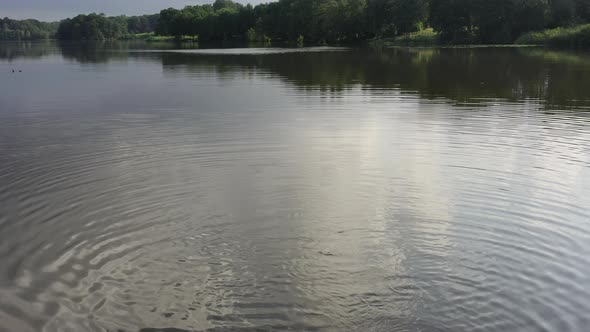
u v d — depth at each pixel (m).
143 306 4.82
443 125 12.68
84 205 7.28
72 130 12.40
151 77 26.17
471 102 16.70
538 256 5.73
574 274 5.34
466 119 13.52
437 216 6.88
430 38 70.38
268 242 6.10
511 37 63.59
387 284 5.17
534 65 30.97
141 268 5.50
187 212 7.02
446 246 6.00
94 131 12.24
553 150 10.12
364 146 10.53
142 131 12.18
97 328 4.52
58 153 10.18
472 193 7.75
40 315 4.70
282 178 8.45
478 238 6.21
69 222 6.69
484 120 13.34
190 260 5.67
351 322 4.58
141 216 6.88
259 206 7.23
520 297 4.93
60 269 5.49
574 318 4.60
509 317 4.62
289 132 11.90
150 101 17.28
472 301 4.87
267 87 21.39
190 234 6.32
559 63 32.16
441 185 8.11
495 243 6.07
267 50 59.09
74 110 15.48
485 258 5.70
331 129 12.23
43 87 21.70
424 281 5.23
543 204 7.30
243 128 12.42
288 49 61.56
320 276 5.33
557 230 6.43
